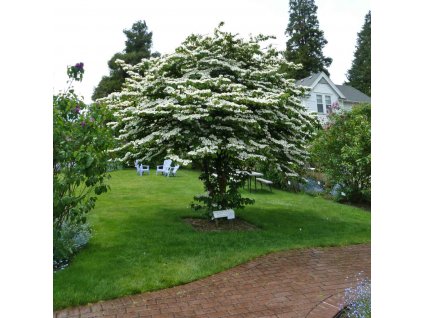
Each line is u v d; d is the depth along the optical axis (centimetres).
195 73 629
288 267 461
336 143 1015
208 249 516
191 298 366
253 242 561
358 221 765
